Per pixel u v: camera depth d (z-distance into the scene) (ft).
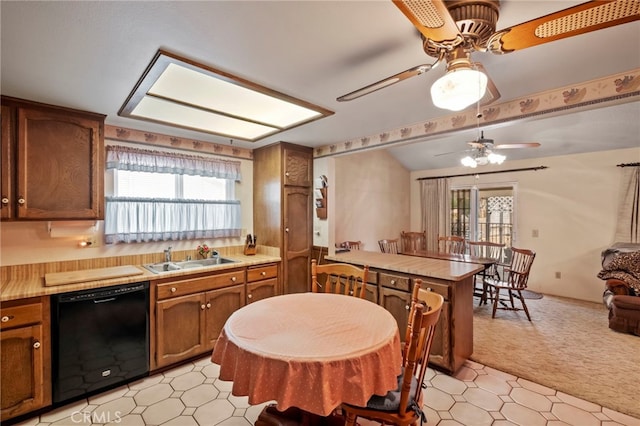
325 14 4.12
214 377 8.03
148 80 5.95
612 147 14.02
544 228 16.10
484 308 13.74
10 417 6.10
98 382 7.16
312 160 12.43
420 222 20.79
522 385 7.62
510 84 6.57
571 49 5.14
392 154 18.74
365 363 4.28
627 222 13.76
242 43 4.85
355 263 10.24
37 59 5.22
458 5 3.83
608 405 6.80
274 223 11.51
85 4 3.84
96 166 7.90
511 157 16.63
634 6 3.06
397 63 5.53
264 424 5.97
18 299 6.21
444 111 8.09
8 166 6.75
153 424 6.24
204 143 11.11
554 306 13.93
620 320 10.88
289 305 6.47
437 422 6.27
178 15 4.11
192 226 10.71
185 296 8.59
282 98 6.98
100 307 7.19
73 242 8.45
